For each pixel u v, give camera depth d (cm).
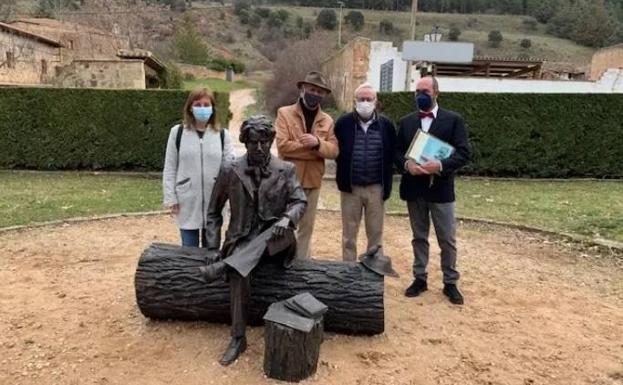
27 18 4159
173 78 3030
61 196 1093
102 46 3797
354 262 466
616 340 465
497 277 631
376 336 456
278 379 385
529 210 997
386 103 1415
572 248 757
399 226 879
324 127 534
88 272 621
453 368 410
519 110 1380
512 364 418
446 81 2061
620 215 928
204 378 387
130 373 394
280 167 421
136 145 1429
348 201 550
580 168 1403
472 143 1397
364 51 2486
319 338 394
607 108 1372
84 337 450
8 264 652
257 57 7769
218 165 500
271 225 420
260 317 450
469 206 1040
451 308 524
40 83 2903
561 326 491
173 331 457
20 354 421
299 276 444
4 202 1019
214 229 432
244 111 3628
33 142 1423
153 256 459
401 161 526
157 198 1093
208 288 446
